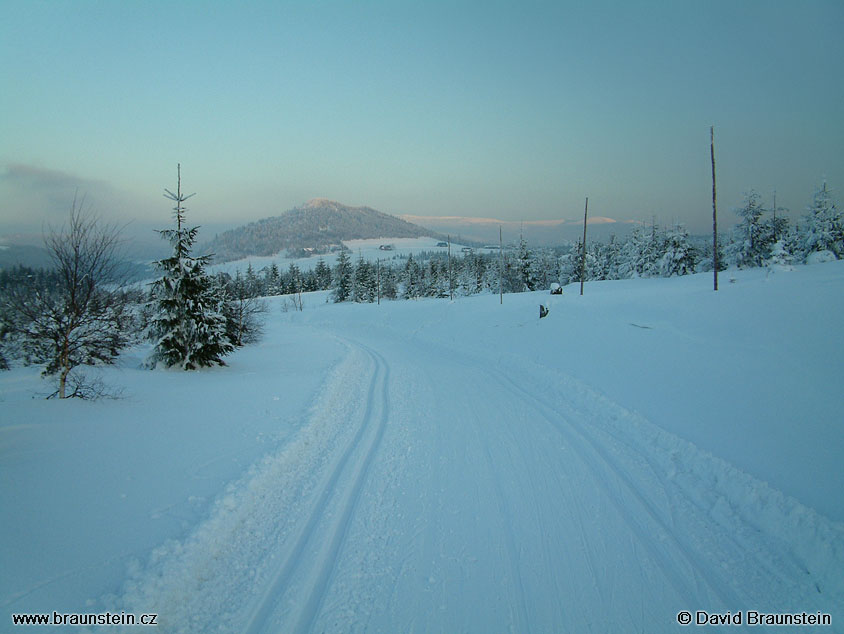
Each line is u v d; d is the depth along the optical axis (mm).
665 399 9672
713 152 19500
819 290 12867
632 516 5590
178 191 14867
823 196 35719
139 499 5293
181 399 10445
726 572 4508
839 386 7695
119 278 10445
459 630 3664
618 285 37688
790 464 6215
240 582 4211
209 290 16438
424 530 5207
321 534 5082
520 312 27547
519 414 10320
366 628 3668
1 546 4191
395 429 9211
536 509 5746
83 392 10219
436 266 86438
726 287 18156
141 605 3572
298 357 19547
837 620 3824
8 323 10969
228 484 5766
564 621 3789
